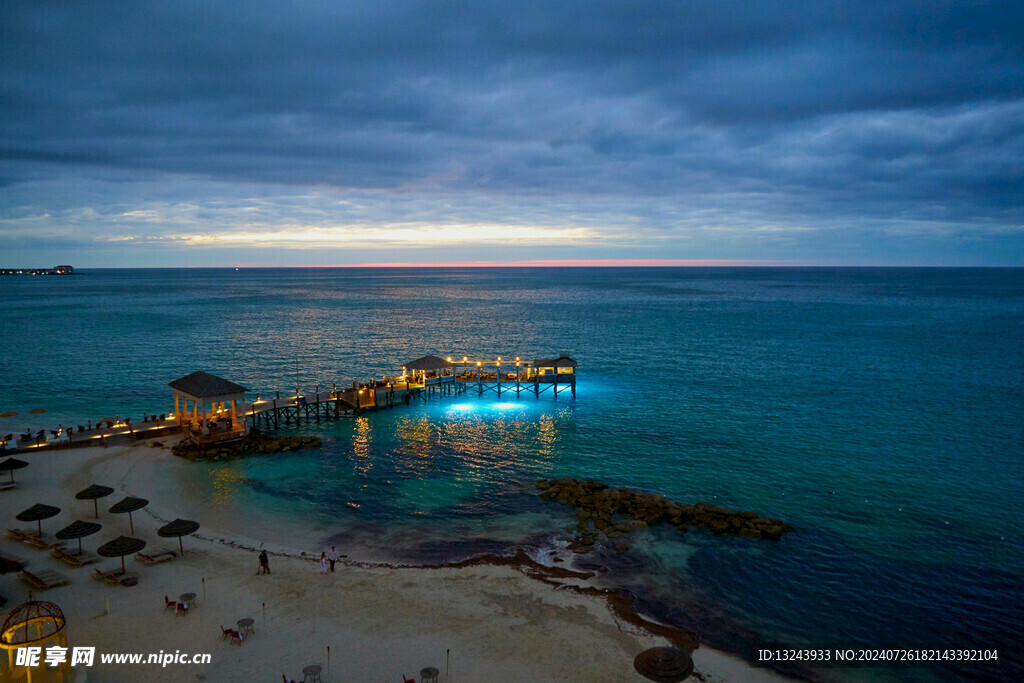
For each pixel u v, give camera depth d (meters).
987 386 75.69
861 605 27.39
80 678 19.92
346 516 36.25
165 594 26.27
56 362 93.38
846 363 93.50
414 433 54.91
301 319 164.88
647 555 31.38
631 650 23.39
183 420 53.28
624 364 93.25
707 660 23.19
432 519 35.88
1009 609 27.28
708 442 51.91
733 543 32.78
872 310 192.38
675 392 72.56
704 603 27.23
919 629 25.75
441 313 187.50
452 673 21.59
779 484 41.91
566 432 55.03
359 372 87.75
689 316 175.00
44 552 29.81
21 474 41.31
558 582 28.44
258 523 34.94
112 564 28.72
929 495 39.91
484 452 49.19
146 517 34.84
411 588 27.53
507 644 23.44
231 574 28.36
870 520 36.09
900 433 54.47
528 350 109.38
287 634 23.61
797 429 55.88
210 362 94.62
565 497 38.59
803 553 31.97
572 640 23.86
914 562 31.22
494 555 31.11
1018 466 45.62
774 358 98.56
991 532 34.66
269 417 57.47
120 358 97.62
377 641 23.34
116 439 49.44
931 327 142.50
